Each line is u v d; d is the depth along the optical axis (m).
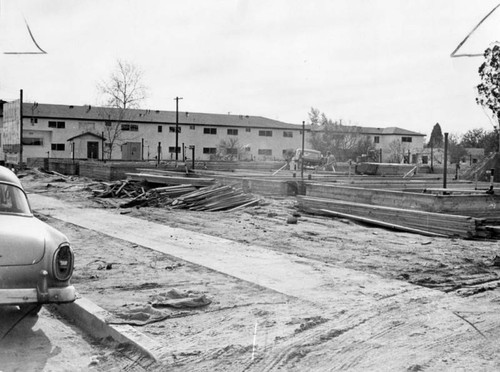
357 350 5.66
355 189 18.59
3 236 6.03
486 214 16.12
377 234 14.59
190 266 10.04
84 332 6.66
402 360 5.38
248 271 9.58
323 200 18.67
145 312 7.00
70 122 67.69
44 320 7.08
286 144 78.00
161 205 20.66
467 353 5.58
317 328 6.38
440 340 5.98
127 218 17.28
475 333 6.21
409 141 84.00
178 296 7.69
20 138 44.84
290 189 25.03
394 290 8.24
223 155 69.75
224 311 7.13
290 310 7.16
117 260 10.61
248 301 7.61
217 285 8.58
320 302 7.54
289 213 19.00
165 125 72.12
